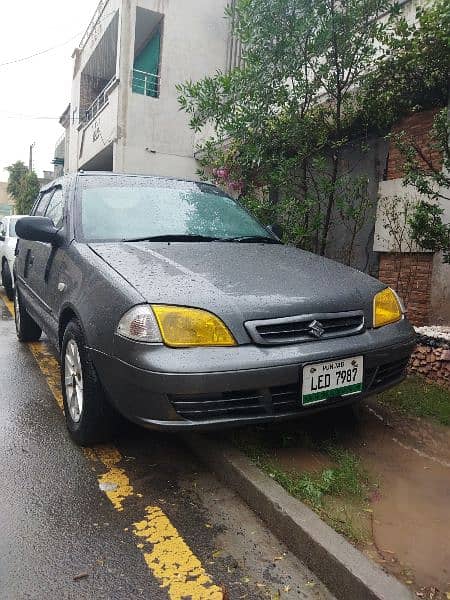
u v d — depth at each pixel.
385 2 5.14
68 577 2.12
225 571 2.18
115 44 15.26
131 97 12.96
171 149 13.49
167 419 2.54
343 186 6.24
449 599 1.94
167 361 2.48
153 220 3.82
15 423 3.69
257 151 5.76
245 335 2.59
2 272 9.52
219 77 5.82
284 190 6.25
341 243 6.88
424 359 4.31
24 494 2.74
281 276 3.00
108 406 3.06
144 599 2.01
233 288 2.76
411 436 3.35
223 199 4.46
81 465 3.07
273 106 5.80
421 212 4.44
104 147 13.95
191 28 13.71
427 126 5.72
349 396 2.80
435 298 5.71
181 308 2.57
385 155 6.36
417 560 2.16
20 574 2.12
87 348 2.90
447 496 2.67
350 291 2.98
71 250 3.53
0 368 5.02
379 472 2.90
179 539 2.38
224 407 2.56
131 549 2.31
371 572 1.97
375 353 2.87
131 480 2.91
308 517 2.33
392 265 6.24
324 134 6.02
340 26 5.18
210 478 2.95
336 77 5.54
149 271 2.89
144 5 13.06
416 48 4.96
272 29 5.30
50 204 4.86
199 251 3.32
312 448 3.14
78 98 18.48
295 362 2.59
